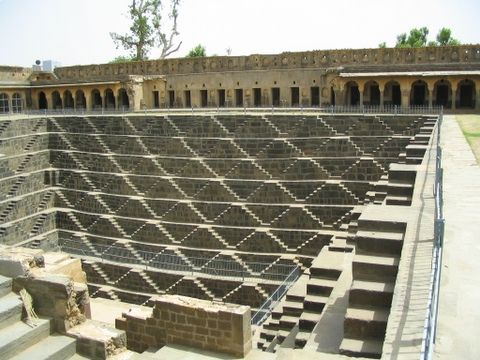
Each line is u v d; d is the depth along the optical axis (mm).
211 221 30156
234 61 44969
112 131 37594
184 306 13898
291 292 19938
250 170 30875
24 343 12680
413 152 22844
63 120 39656
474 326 8406
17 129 37875
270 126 32812
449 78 37312
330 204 28766
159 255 29484
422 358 6930
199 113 36625
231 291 26516
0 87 49438
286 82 43250
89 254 31797
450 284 9758
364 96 42500
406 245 11438
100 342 13070
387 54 40250
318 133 32062
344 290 13922
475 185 16516
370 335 10289
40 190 36094
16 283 13992
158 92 48000
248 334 13508
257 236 28266
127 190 33438
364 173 29047
